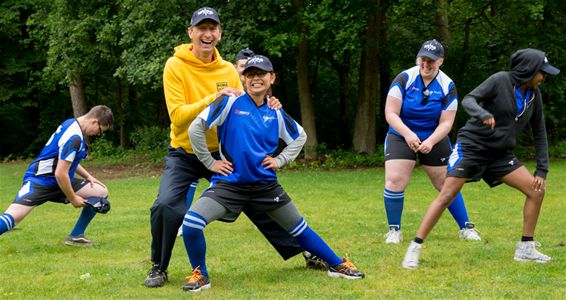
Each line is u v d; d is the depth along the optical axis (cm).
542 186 569
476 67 1962
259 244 708
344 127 2400
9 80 2717
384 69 2120
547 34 1830
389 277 534
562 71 1883
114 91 2806
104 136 2636
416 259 565
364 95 1925
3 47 2678
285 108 2397
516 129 561
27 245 735
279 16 1733
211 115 491
